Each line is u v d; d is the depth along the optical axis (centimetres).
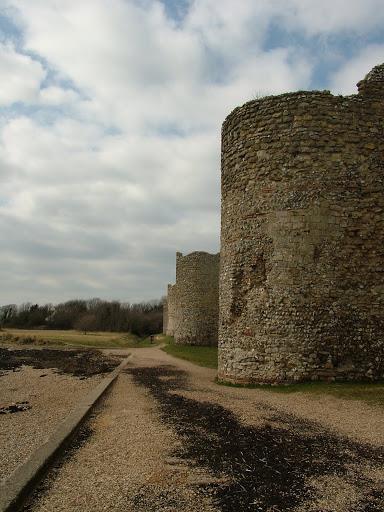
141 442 680
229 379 1234
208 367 1886
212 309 3366
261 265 1193
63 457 622
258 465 566
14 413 1001
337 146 1166
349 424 752
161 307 9025
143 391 1185
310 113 1183
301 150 1175
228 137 1346
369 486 497
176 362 2145
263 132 1231
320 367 1096
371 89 1191
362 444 643
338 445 640
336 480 514
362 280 1125
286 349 1122
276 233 1175
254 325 1178
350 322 1109
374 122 1180
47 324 8094
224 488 497
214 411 877
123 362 2134
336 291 1121
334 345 1102
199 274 3403
